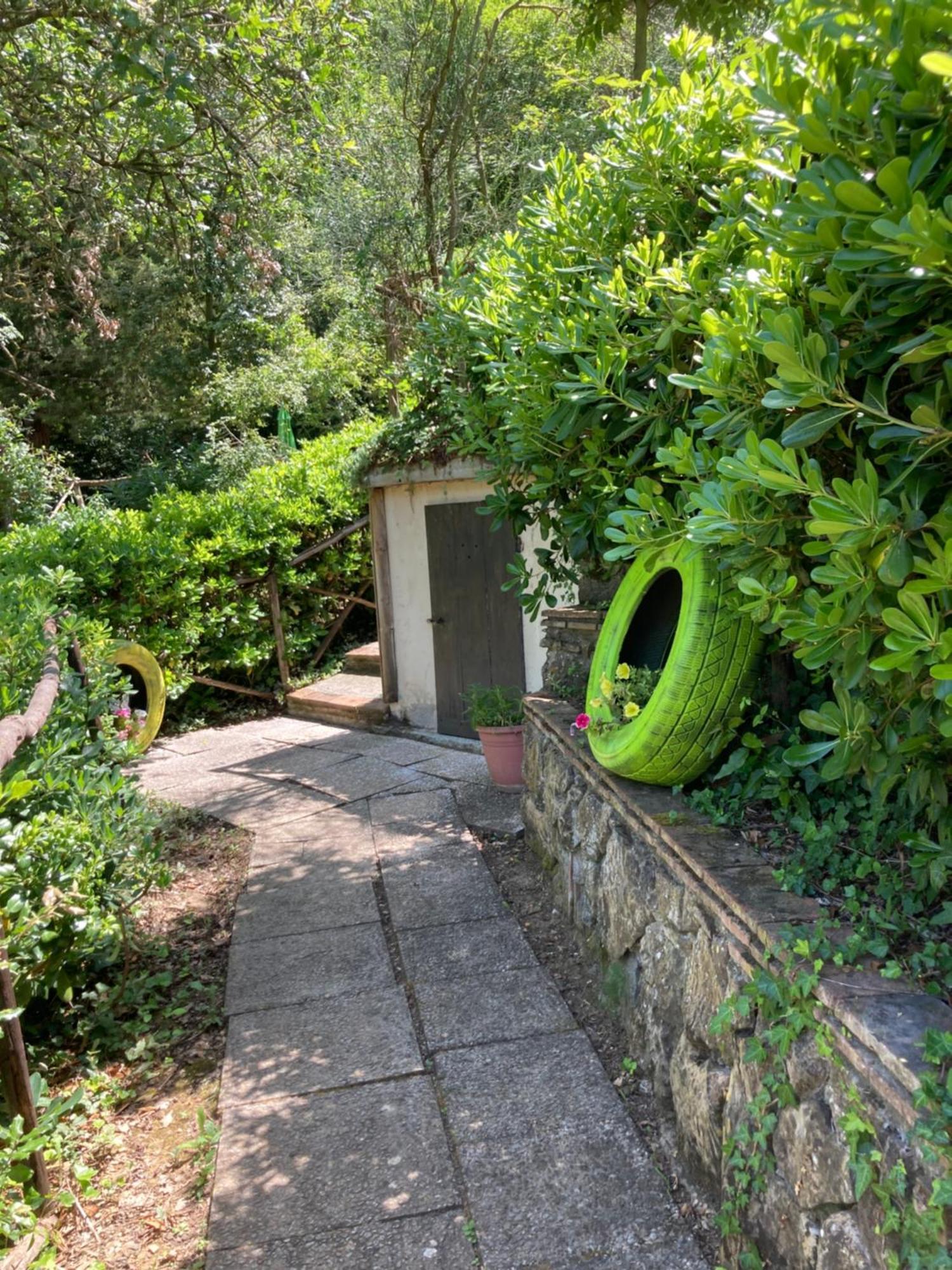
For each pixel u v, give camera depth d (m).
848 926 2.20
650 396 3.43
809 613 2.23
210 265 8.97
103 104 5.80
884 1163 1.68
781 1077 2.09
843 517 1.69
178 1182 2.88
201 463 16.61
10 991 2.61
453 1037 3.45
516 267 4.43
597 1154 2.77
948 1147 1.50
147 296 16.66
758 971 2.18
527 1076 3.18
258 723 9.49
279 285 8.77
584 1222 2.50
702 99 3.57
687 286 2.98
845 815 2.74
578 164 4.38
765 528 2.22
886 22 1.51
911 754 2.13
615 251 3.87
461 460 7.01
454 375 5.66
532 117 10.19
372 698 9.05
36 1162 2.69
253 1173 2.83
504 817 5.77
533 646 6.95
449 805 6.12
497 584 7.14
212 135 6.34
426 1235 2.52
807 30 1.68
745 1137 2.19
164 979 4.04
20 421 17.06
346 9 6.18
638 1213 2.52
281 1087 3.25
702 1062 2.55
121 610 8.70
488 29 10.28
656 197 3.63
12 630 4.25
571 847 4.20
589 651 5.09
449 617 7.60
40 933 2.98
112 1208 2.78
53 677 3.81
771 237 1.91
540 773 4.93
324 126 6.46
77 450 20.88
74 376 18.91
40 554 8.50
